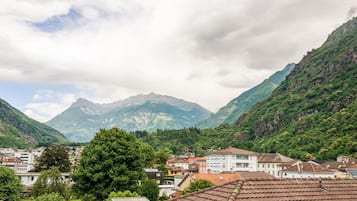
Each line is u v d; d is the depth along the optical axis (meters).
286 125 198.25
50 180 52.09
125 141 45.62
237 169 113.62
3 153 186.00
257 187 13.30
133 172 44.28
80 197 44.22
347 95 183.62
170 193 65.69
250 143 195.00
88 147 45.47
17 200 51.59
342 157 119.81
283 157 128.88
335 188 14.16
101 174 42.62
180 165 160.00
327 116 175.88
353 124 149.50
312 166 96.50
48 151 91.44
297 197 12.91
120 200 34.44
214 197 13.26
